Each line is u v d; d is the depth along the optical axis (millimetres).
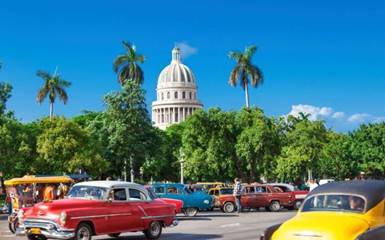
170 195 31375
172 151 81000
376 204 10688
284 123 76562
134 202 18875
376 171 68000
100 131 54250
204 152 56219
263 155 55562
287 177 71625
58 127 59594
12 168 53906
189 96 173375
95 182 18734
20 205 25484
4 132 52062
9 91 43562
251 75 71125
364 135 69000
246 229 23281
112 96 53062
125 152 53031
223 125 56219
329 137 81438
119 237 20781
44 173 60156
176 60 177375
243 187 36781
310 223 10258
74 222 16938
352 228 10008
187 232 22281
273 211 36969
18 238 20688
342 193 10969
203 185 42969
